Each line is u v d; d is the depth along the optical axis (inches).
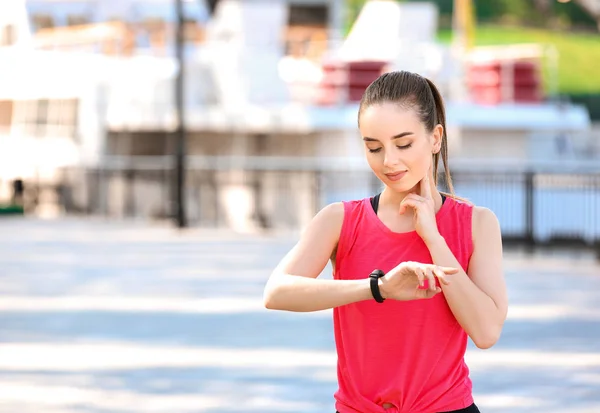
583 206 1125.1
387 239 188.5
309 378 456.8
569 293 748.0
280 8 1456.7
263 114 1326.3
